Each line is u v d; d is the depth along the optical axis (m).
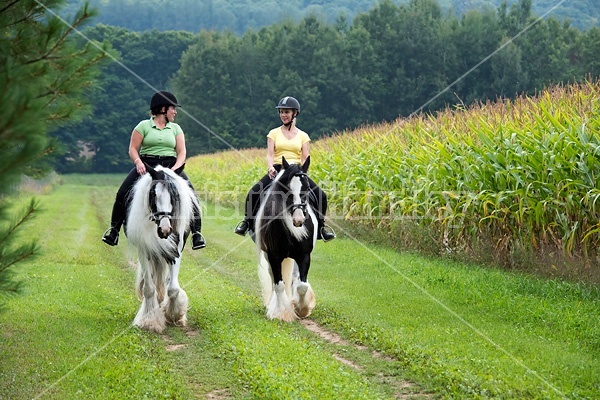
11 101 5.11
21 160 5.19
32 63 6.55
